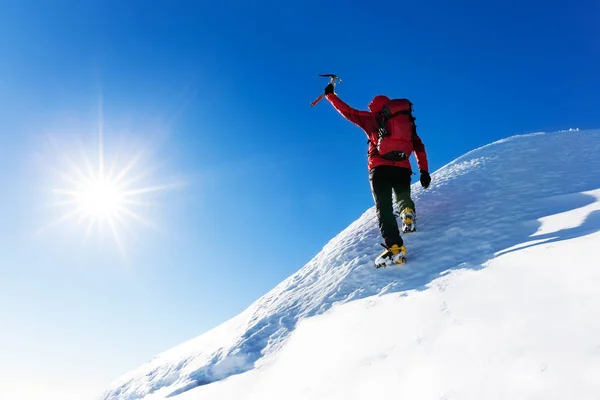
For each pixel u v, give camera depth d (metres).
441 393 2.13
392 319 3.21
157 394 4.76
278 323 4.79
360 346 3.05
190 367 5.15
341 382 2.72
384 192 4.71
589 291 2.41
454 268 3.74
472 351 2.34
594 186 5.04
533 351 2.10
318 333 3.78
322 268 5.87
